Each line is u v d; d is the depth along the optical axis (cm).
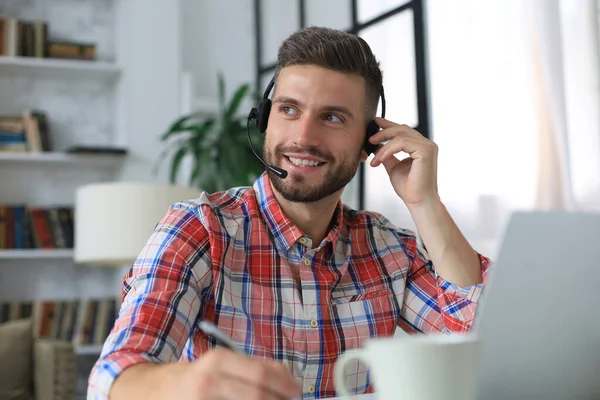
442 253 120
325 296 122
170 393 64
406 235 140
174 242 110
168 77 413
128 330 92
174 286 105
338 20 429
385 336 126
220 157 398
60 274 415
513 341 70
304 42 120
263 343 115
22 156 388
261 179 129
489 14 318
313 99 118
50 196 418
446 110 344
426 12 359
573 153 285
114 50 433
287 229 122
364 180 390
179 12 418
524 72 300
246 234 121
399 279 133
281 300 118
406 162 129
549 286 70
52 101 423
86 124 428
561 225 70
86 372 401
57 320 388
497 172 312
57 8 426
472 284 119
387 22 386
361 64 122
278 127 121
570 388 73
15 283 407
